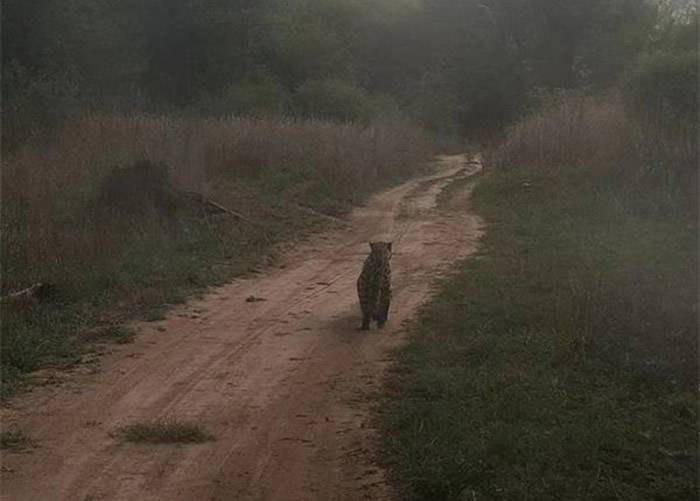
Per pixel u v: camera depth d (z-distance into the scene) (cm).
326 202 1805
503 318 938
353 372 818
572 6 4044
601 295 964
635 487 563
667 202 1501
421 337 910
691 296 962
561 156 2019
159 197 1473
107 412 730
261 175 1922
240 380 806
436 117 4253
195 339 934
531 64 4275
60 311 1006
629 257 1191
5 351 854
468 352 841
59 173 1612
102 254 1198
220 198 1642
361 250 1427
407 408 706
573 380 754
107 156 1744
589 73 3656
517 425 644
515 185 1898
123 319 999
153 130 2019
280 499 576
